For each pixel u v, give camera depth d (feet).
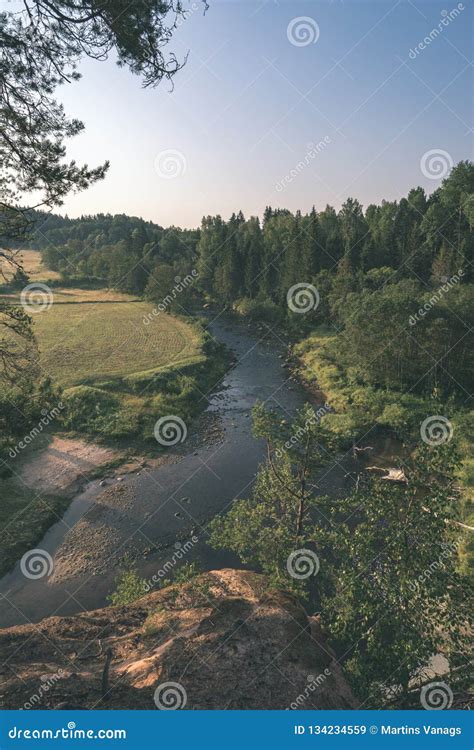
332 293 216.33
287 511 51.80
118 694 22.65
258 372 177.27
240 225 450.30
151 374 155.94
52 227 620.08
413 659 27.63
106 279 391.65
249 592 35.76
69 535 78.38
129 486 95.04
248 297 298.35
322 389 154.30
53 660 27.04
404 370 140.26
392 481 84.89
